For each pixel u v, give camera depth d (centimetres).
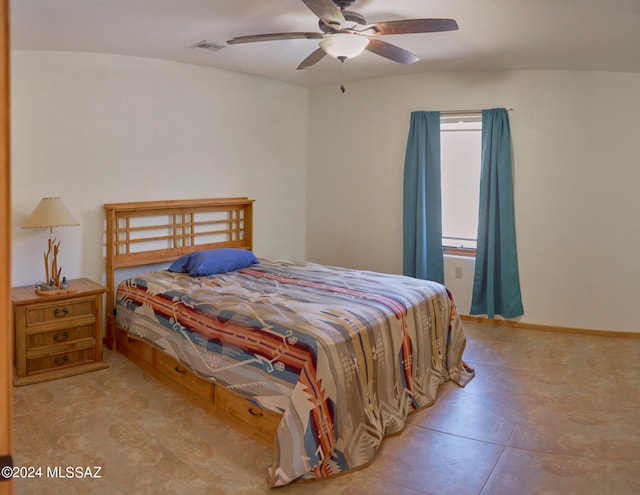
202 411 294
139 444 256
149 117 420
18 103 348
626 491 221
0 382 80
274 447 246
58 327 335
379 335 276
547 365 375
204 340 288
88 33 319
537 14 286
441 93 486
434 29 264
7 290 80
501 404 310
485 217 469
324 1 228
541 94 450
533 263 466
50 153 365
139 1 261
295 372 238
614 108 430
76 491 217
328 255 575
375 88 520
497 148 460
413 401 299
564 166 449
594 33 315
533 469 238
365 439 247
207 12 286
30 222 333
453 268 499
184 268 396
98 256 396
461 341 358
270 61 430
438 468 239
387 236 533
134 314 355
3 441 81
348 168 549
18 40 325
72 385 325
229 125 485
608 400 314
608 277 446
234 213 497
